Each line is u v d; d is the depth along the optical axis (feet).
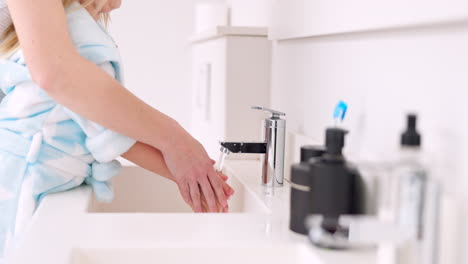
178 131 3.35
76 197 3.24
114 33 7.91
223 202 3.50
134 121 3.17
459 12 1.94
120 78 3.50
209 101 5.66
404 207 1.72
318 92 3.54
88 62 3.04
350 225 1.92
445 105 2.10
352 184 2.15
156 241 2.24
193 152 3.41
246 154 4.73
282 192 3.50
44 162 3.28
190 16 7.96
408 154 1.77
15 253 2.12
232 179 4.15
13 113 3.29
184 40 7.98
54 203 3.06
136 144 3.49
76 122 3.34
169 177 3.55
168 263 2.19
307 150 2.59
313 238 2.16
